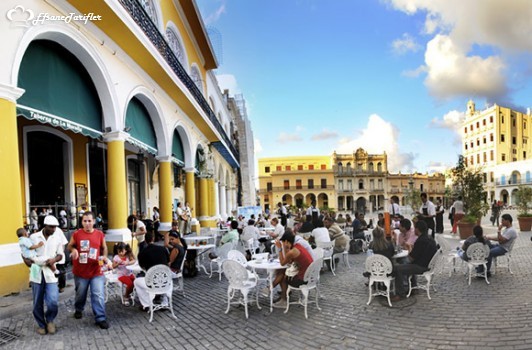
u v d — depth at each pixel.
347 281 7.25
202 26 17.75
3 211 5.11
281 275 5.65
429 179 75.44
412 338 4.12
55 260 4.43
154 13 12.56
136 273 6.15
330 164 74.31
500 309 5.02
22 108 5.85
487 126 61.22
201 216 19.61
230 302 5.65
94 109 8.30
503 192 56.62
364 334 4.32
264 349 3.99
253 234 10.80
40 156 10.57
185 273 8.06
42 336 4.33
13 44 5.35
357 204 71.06
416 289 6.31
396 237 9.59
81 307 4.96
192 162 15.95
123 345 4.14
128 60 8.94
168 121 12.41
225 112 30.75
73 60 7.49
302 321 4.89
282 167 75.69
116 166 8.41
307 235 9.84
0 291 5.02
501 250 7.14
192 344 4.17
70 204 10.30
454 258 7.48
